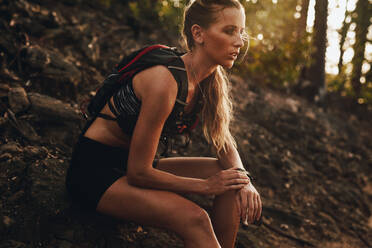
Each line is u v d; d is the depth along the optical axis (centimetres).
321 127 504
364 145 553
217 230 170
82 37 366
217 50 147
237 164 180
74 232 174
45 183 186
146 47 148
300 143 430
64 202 180
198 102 167
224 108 182
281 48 526
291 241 254
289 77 548
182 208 143
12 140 211
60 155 220
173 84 138
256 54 521
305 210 307
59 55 303
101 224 185
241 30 151
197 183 152
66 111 247
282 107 504
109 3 527
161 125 141
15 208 171
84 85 305
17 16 329
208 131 191
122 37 435
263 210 280
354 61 715
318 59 601
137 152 142
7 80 253
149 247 189
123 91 149
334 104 693
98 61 359
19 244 155
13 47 279
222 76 179
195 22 149
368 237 297
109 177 154
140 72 144
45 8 386
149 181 145
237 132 376
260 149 369
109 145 162
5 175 185
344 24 695
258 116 439
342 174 408
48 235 168
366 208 355
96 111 164
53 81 273
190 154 300
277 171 351
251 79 549
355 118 673
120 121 152
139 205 146
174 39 511
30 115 231
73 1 445
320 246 259
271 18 508
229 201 168
